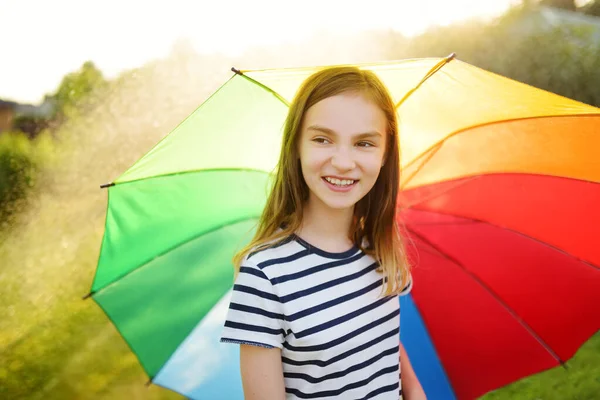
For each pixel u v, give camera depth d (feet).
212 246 5.79
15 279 14.14
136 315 5.58
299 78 4.80
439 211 6.30
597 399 9.60
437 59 4.72
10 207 16.37
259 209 5.82
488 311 6.23
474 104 5.08
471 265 6.26
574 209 5.66
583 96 15.10
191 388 5.81
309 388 4.03
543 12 16.19
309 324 3.99
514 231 6.07
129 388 10.82
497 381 6.29
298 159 4.36
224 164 5.39
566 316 5.98
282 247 4.15
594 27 15.44
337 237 4.45
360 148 4.24
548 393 9.84
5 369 11.44
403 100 4.98
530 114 5.09
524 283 6.08
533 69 15.55
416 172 6.07
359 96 4.19
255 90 4.80
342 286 4.24
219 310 5.87
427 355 6.36
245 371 3.99
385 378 4.38
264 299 3.91
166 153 5.01
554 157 5.41
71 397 10.60
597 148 5.12
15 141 16.93
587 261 5.76
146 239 5.40
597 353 10.86
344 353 4.10
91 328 12.67
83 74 18.01
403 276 4.70
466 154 5.74
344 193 4.20
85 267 14.51
